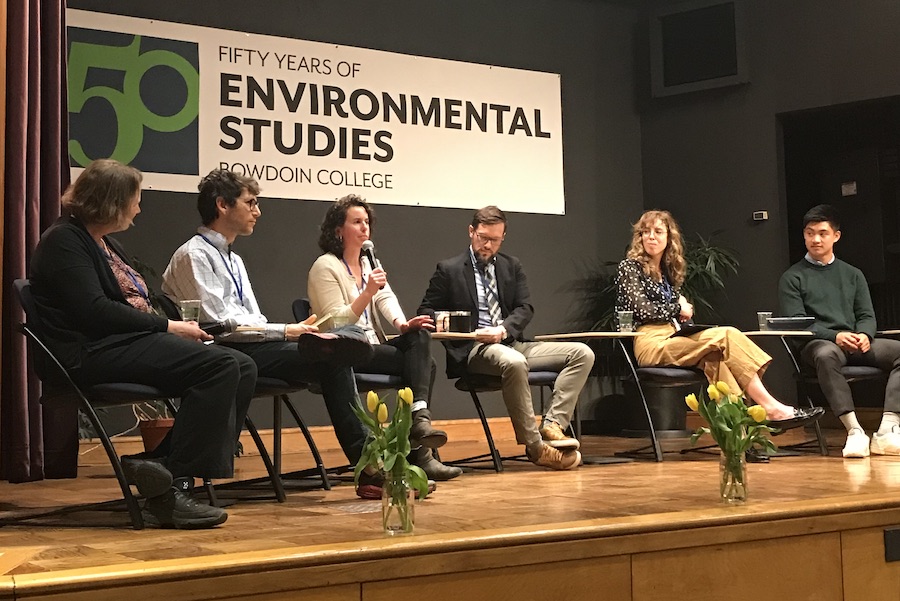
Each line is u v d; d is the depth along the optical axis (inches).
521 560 81.0
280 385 119.1
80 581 66.2
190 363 98.6
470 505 104.5
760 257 249.6
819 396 245.8
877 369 169.9
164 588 68.1
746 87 253.0
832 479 124.9
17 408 138.2
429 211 236.7
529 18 254.5
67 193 104.3
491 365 152.6
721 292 254.2
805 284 182.2
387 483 84.4
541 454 150.7
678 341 165.2
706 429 101.6
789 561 94.9
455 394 236.8
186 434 97.9
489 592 79.9
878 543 100.4
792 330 163.9
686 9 258.8
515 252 247.9
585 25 263.3
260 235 215.8
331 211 142.4
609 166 263.9
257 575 71.0
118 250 114.7
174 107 208.5
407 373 133.3
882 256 241.9
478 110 245.0
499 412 241.3
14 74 144.7
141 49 206.1
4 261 141.0
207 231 122.7
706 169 258.2
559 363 159.0
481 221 163.6
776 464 152.2
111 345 100.1
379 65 232.1
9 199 142.2
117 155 202.7
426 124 237.5
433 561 77.3
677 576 88.7
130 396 99.7
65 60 156.2
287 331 119.2
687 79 258.8
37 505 119.2
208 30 212.7
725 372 162.4
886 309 246.1
